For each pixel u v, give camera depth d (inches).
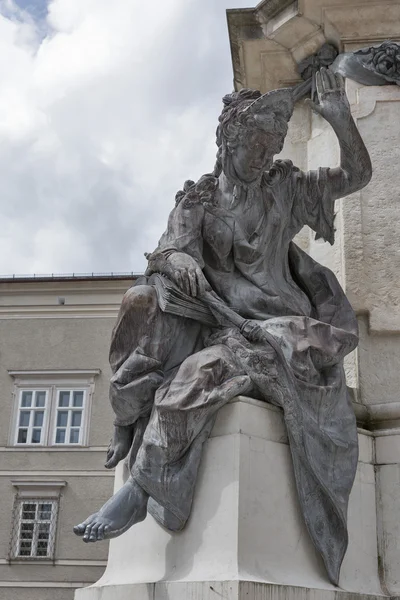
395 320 159.6
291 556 125.3
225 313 135.6
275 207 147.5
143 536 132.0
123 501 122.8
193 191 145.3
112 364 137.8
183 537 125.4
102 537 118.4
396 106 175.3
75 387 850.1
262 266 146.6
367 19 182.2
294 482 129.7
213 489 124.5
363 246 166.2
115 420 138.6
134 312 136.5
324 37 186.9
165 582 119.7
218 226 144.3
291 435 129.3
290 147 186.2
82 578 797.2
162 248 141.1
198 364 130.1
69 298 869.8
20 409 848.9
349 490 133.0
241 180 145.0
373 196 169.5
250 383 129.3
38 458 830.5
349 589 130.9
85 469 823.1
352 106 176.9
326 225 152.0
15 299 876.0
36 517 818.2
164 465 125.2
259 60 193.9
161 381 133.4
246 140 142.6
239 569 117.5
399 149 172.2
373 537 141.0
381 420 150.3
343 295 151.3
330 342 139.3
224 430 126.7
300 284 153.1
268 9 188.2
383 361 157.8
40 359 860.0
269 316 143.7
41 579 801.6
